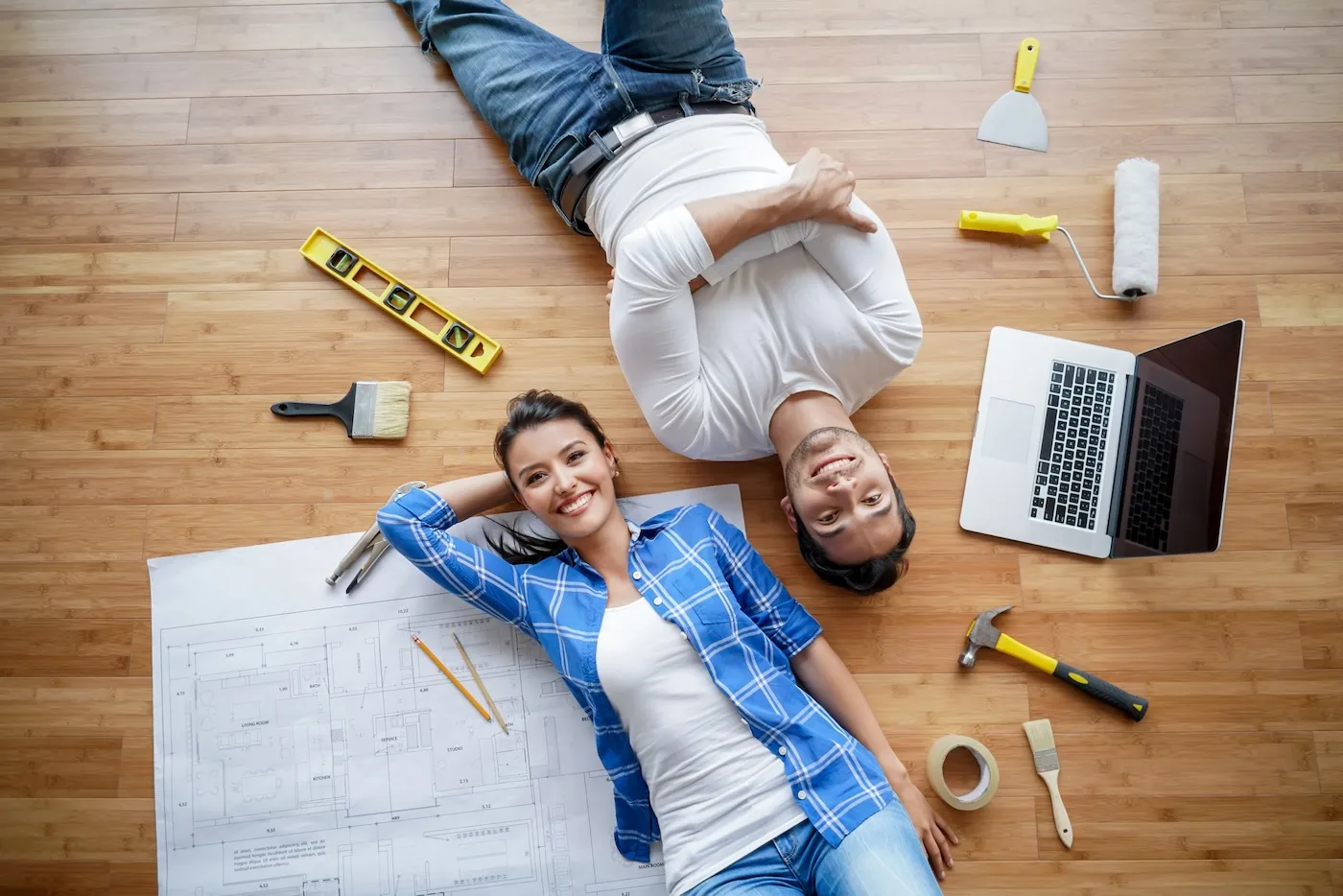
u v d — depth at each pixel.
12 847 1.72
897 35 1.92
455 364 1.84
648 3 1.54
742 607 1.65
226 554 1.77
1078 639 1.78
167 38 1.92
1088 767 1.75
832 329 1.55
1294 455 1.84
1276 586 1.80
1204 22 1.93
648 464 1.81
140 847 1.71
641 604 1.56
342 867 1.70
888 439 1.83
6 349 1.84
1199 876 1.72
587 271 1.86
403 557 1.77
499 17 1.76
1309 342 1.86
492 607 1.60
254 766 1.72
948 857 1.65
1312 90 1.91
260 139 1.89
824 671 1.64
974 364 1.85
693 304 1.55
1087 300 1.86
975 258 1.88
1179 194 1.90
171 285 1.86
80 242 1.87
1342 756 1.75
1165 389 1.73
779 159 1.64
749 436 1.63
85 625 1.77
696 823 1.51
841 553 1.53
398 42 1.91
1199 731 1.76
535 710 1.73
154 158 1.89
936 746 1.69
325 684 1.74
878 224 1.59
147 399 1.83
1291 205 1.89
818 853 1.51
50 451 1.82
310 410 1.81
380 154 1.89
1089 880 1.72
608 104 1.62
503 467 1.62
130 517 1.80
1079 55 1.92
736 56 1.67
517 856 1.70
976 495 1.79
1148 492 1.72
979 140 1.90
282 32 1.91
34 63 1.91
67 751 1.74
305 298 1.85
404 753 1.73
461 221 1.87
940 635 1.78
